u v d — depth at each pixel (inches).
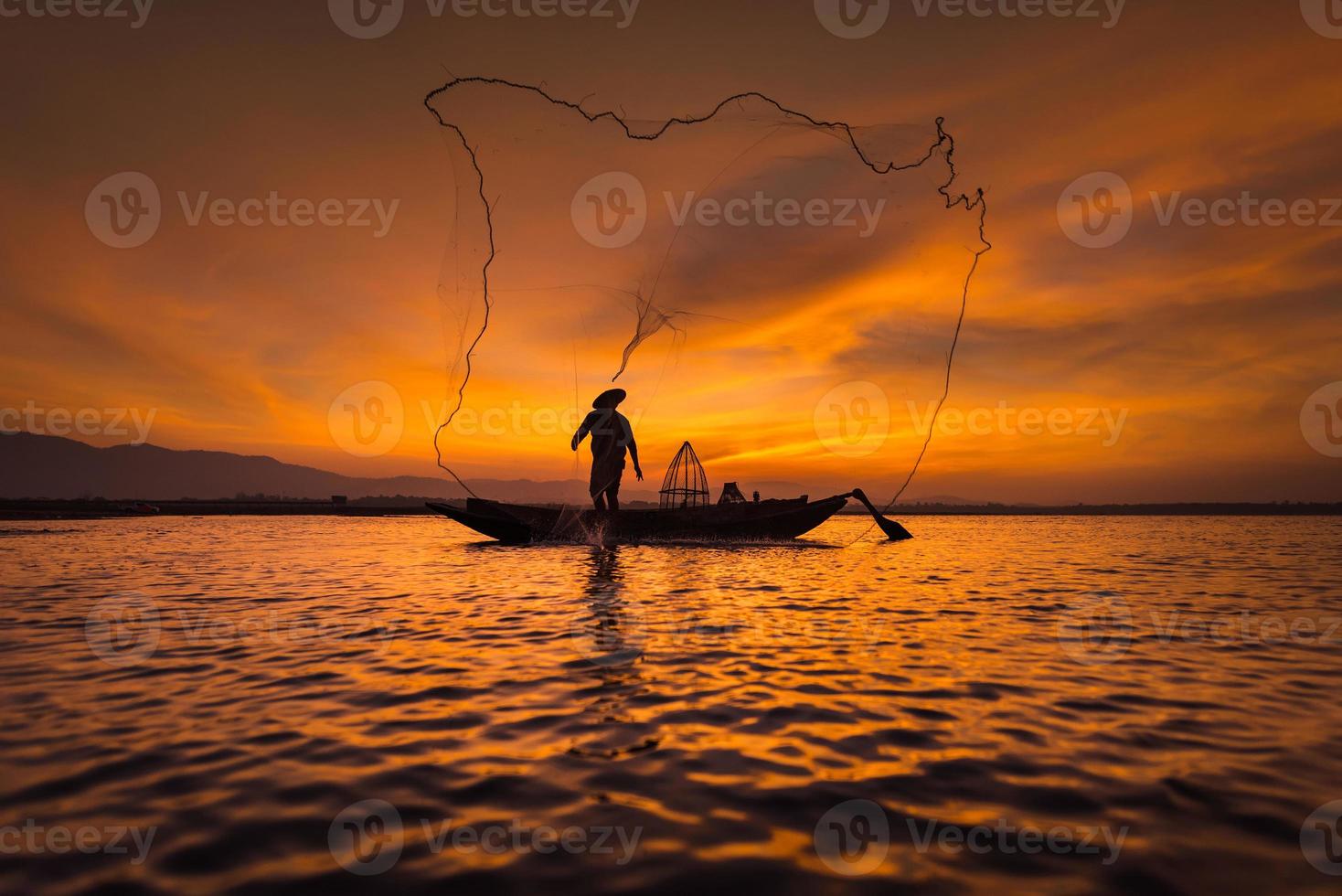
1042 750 154.8
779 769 143.3
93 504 3004.4
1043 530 1692.9
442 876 102.7
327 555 697.0
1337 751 155.3
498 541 962.1
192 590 420.2
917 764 145.7
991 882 101.8
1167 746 157.5
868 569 578.6
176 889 99.2
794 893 98.6
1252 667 230.1
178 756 149.6
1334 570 590.9
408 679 210.7
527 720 172.7
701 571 545.6
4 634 281.3
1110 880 102.7
